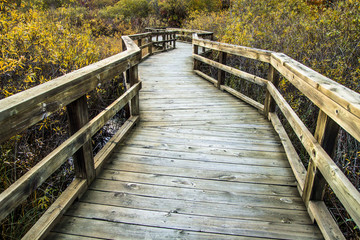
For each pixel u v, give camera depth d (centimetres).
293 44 611
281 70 313
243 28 786
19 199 137
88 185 229
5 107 124
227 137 338
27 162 299
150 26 1941
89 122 224
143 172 256
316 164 187
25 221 229
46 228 171
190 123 383
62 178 313
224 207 210
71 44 519
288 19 754
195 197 221
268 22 812
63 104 174
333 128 180
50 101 159
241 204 214
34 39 464
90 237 177
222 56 540
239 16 888
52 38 487
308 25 635
